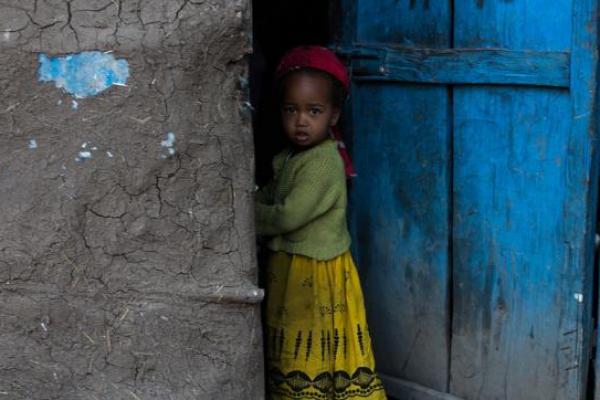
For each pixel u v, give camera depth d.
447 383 3.04
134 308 2.13
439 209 2.89
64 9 2.01
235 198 2.14
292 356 2.72
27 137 2.07
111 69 2.02
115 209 2.09
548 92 2.54
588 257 2.59
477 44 2.67
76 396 2.16
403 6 2.82
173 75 2.02
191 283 2.14
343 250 2.73
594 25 2.39
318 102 2.67
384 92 2.94
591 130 2.47
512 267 2.76
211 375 2.18
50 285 2.12
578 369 2.68
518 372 2.83
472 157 2.77
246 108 2.13
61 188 2.08
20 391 2.16
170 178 2.08
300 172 2.68
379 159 3.01
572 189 2.55
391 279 3.10
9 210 2.10
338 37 3.02
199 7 2.00
